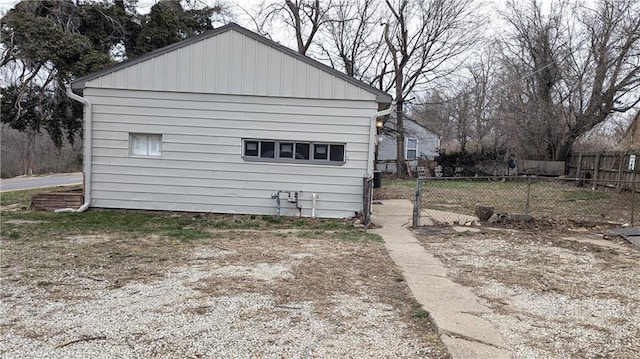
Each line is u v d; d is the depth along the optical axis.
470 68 26.59
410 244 6.43
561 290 4.28
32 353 2.73
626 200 12.15
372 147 8.50
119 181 8.81
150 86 8.62
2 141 25.61
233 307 3.63
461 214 9.45
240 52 8.54
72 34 17.34
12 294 3.89
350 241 6.59
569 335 3.17
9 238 6.38
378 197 13.20
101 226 7.41
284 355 2.77
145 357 2.71
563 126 19.97
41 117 17.77
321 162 8.61
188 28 21.17
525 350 2.89
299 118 8.56
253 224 7.98
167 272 4.69
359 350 2.86
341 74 8.42
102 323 3.24
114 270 4.74
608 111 18.61
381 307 3.71
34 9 17.42
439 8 20.86
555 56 19.77
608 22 17.58
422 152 30.12
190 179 8.77
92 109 8.69
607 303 3.90
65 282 4.28
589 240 6.79
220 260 5.27
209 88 8.59
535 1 20.30
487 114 27.55
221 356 2.74
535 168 20.34
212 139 8.69
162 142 8.72
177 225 7.70
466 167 22.47
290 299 3.87
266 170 8.70
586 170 17.33
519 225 7.91
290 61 8.50
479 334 3.09
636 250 6.13
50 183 18.56
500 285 4.42
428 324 3.32
